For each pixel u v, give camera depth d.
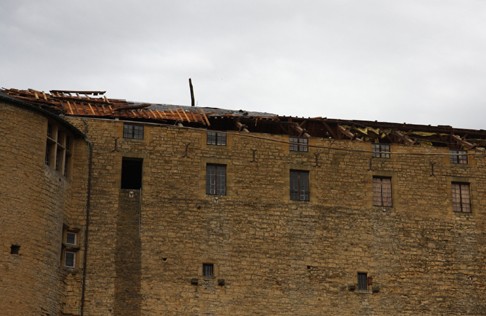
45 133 49.94
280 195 55.31
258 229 54.38
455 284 55.78
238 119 57.38
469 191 57.94
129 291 51.75
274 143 56.16
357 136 59.31
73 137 53.03
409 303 54.88
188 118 56.03
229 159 55.31
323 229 55.19
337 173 56.44
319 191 55.84
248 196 54.88
